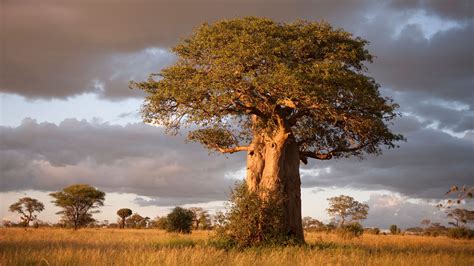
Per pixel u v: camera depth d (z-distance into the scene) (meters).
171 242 20.81
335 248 18.45
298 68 17.77
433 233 47.53
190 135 21.50
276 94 18.25
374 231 54.34
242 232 18.62
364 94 18.23
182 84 18.89
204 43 18.89
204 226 62.22
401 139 20.75
